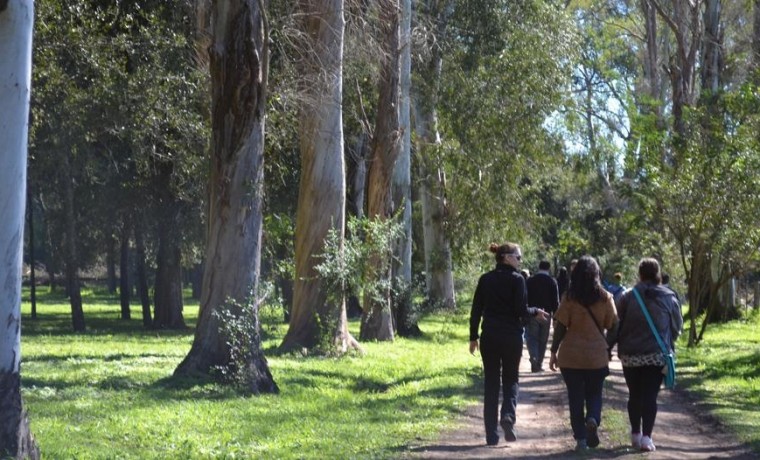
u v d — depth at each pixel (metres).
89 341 27.72
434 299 41.81
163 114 24.47
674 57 40.69
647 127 27.67
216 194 15.43
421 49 31.31
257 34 15.18
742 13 41.31
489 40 34.09
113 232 38.78
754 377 19.44
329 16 21.80
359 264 22.69
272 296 20.84
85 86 25.03
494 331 10.54
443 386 16.62
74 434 10.51
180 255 37.47
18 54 8.02
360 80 28.59
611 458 9.91
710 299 27.55
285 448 10.31
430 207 42.62
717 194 25.34
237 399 14.01
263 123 15.59
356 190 36.47
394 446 10.60
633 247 33.53
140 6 24.86
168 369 17.27
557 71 35.81
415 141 37.50
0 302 8.02
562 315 10.36
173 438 10.64
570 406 10.32
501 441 11.16
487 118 35.00
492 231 40.25
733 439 12.10
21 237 8.15
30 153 29.47
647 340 10.20
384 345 26.20
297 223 22.91
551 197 54.75
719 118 26.34
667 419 14.01
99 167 32.41
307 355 22.03
